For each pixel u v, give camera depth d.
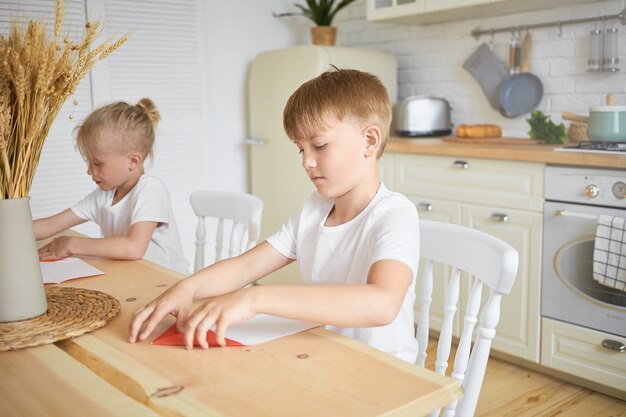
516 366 2.61
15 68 0.94
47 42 1.00
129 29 3.31
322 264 1.22
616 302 2.21
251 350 0.91
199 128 3.65
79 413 0.71
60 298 1.17
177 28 3.49
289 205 3.55
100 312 1.08
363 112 1.10
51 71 0.97
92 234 3.35
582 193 2.28
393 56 3.59
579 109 2.90
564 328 2.38
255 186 3.79
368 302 0.95
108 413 0.71
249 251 1.30
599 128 2.43
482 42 3.25
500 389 2.40
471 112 3.36
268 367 0.85
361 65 3.41
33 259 1.06
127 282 1.33
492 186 2.59
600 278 2.19
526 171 2.46
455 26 3.36
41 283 1.08
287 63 3.44
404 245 1.05
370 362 0.86
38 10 2.97
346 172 1.11
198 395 0.76
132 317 1.01
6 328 1.00
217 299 0.97
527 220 2.47
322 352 0.90
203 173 3.70
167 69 3.48
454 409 1.10
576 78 2.90
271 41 3.94
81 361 0.93
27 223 1.05
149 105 1.91
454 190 2.74
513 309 2.54
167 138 3.53
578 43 2.87
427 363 2.59
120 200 1.82
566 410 2.22
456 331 2.73
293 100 1.12
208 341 0.94
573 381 2.44
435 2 3.02
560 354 2.41
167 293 1.09
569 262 2.33
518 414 2.19
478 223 2.66
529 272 2.48
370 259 1.07
